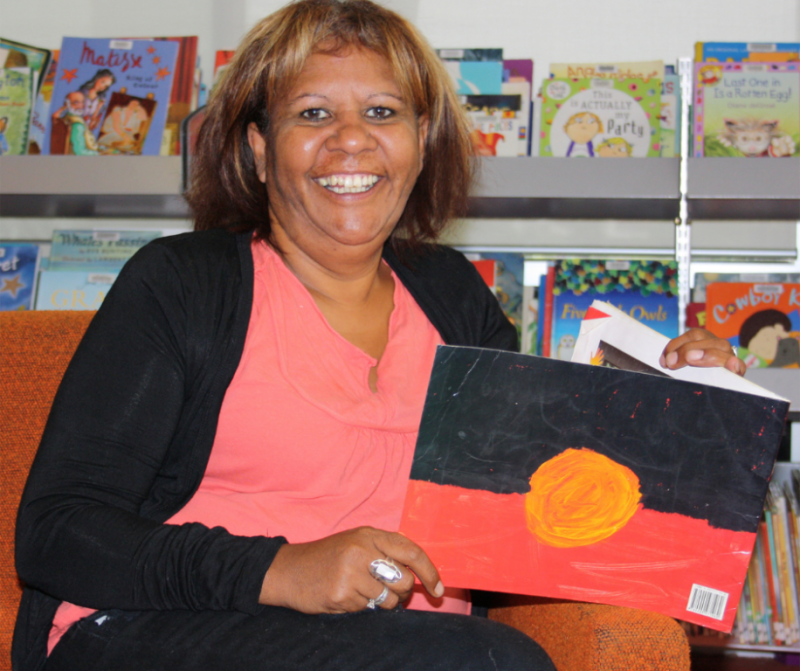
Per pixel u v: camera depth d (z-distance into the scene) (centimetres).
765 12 186
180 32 198
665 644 72
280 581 69
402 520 78
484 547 78
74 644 76
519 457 79
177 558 70
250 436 86
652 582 77
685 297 176
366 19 95
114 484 77
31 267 175
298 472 87
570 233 189
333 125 92
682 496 78
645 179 154
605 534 78
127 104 175
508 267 175
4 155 163
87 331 83
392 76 95
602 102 168
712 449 78
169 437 82
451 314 107
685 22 188
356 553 69
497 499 79
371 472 89
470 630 70
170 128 174
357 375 92
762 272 178
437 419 80
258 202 102
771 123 162
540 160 156
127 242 176
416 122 101
